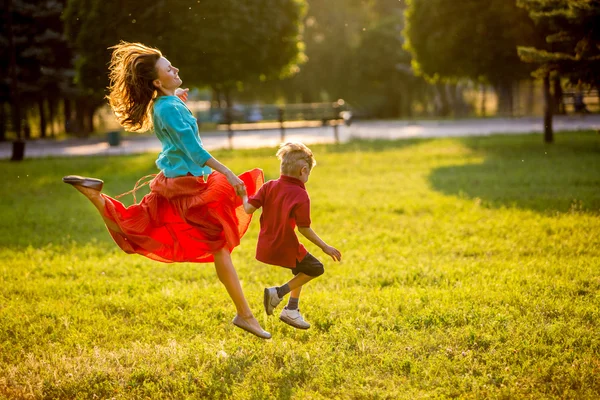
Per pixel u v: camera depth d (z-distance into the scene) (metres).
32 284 8.02
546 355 5.25
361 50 52.56
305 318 6.38
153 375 5.17
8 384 5.12
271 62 25.36
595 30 14.88
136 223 5.28
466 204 12.41
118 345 5.88
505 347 5.45
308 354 5.41
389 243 9.86
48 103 44.12
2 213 13.23
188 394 4.87
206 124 40.19
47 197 15.40
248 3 23.80
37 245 10.43
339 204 12.96
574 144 21.55
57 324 6.52
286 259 5.35
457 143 23.80
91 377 5.14
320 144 25.75
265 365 5.30
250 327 5.41
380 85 53.72
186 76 23.17
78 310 6.94
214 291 7.50
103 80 22.84
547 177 14.91
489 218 11.02
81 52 23.12
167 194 5.27
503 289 7.04
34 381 5.15
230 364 5.30
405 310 6.47
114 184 17.03
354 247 9.72
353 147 24.06
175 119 5.13
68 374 5.17
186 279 8.32
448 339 5.61
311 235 5.28
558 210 11.20
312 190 14.88
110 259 9.29
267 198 5.37
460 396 4.64
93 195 5.06
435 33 23.23
